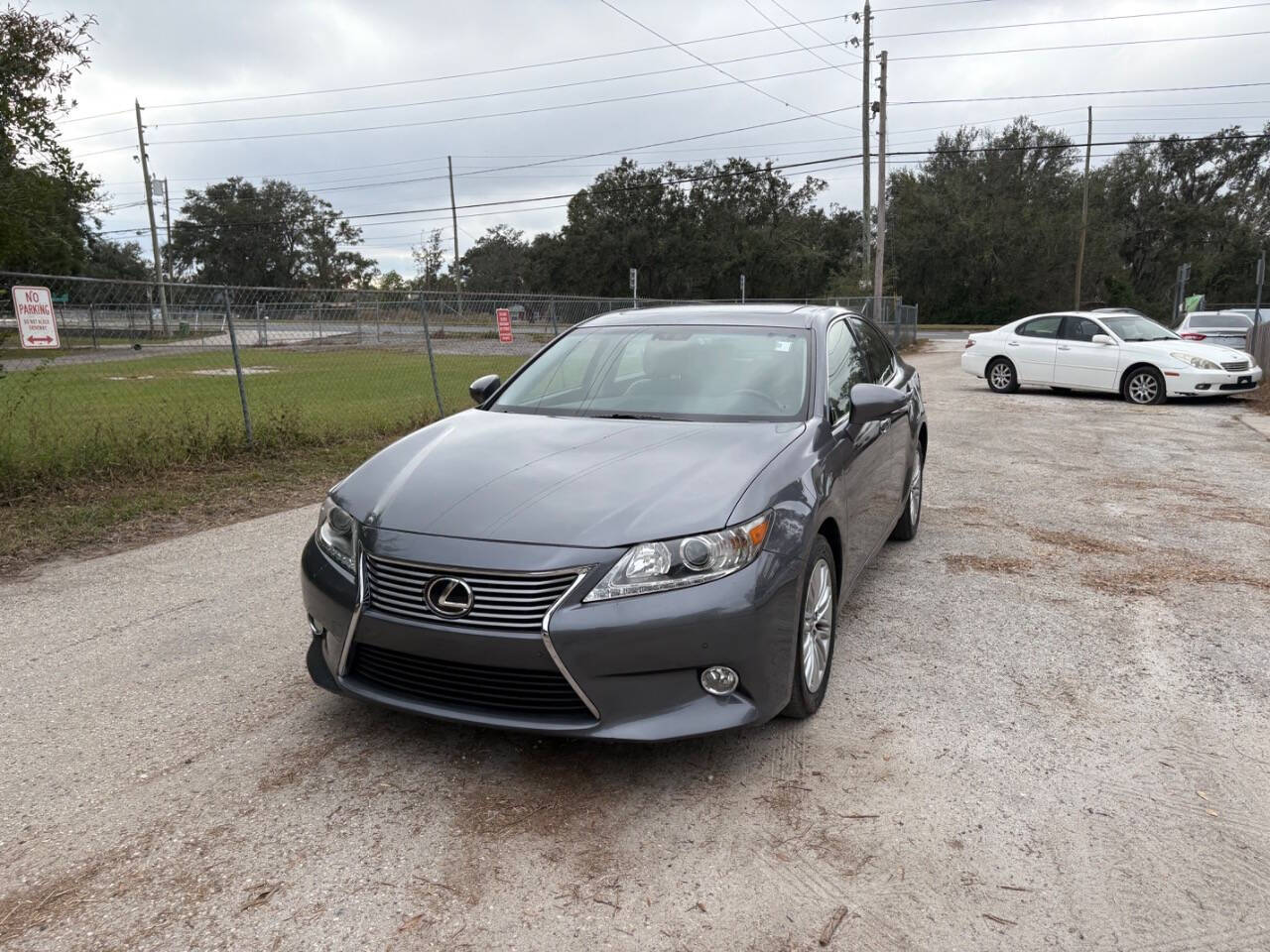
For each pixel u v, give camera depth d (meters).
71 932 2.18
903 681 3.65
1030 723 3.29
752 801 2.76
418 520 2.90
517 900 2.30
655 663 2.68
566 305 16.77
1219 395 13.44
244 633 4.17
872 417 3.76
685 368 4.09
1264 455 9.11
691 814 2.69
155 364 8.51
